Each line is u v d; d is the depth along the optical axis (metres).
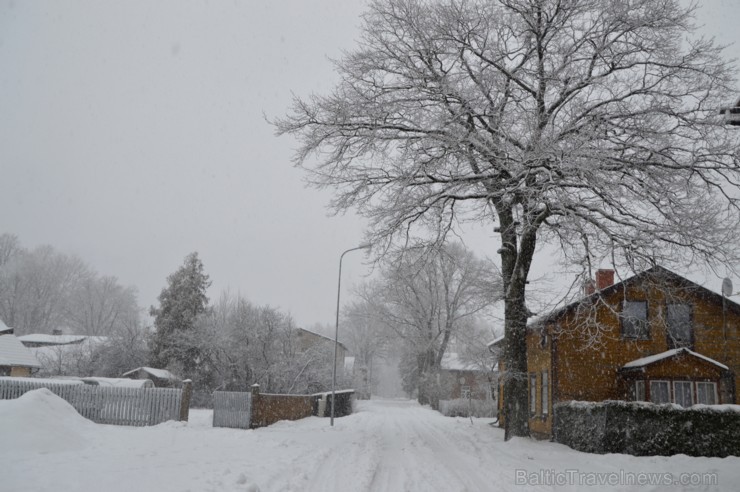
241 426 21.50
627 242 15.37
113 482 7.77
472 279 42.66
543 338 21.55
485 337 48.41
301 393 40.84
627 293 20.38
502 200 15.95
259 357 41.31
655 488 9.71
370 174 17.39
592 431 15.55
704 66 15.84
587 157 14.33
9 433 10.74
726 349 19.78
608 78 16.12
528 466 12.02
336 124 16.83
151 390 20.88
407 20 16.36
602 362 19.92
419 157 16.27
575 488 9.61
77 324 74.62
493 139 15.77
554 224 16.62
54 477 7.92
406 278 19.23
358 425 24.83
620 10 15.68
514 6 16.25
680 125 15.94
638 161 15.57
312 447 13.59
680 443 14.01
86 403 21.02
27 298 69.06
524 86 16.36
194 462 10.02
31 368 37.72
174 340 43.41
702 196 15.72
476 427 24.20
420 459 12.78
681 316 20.22
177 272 48.31
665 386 19.06
